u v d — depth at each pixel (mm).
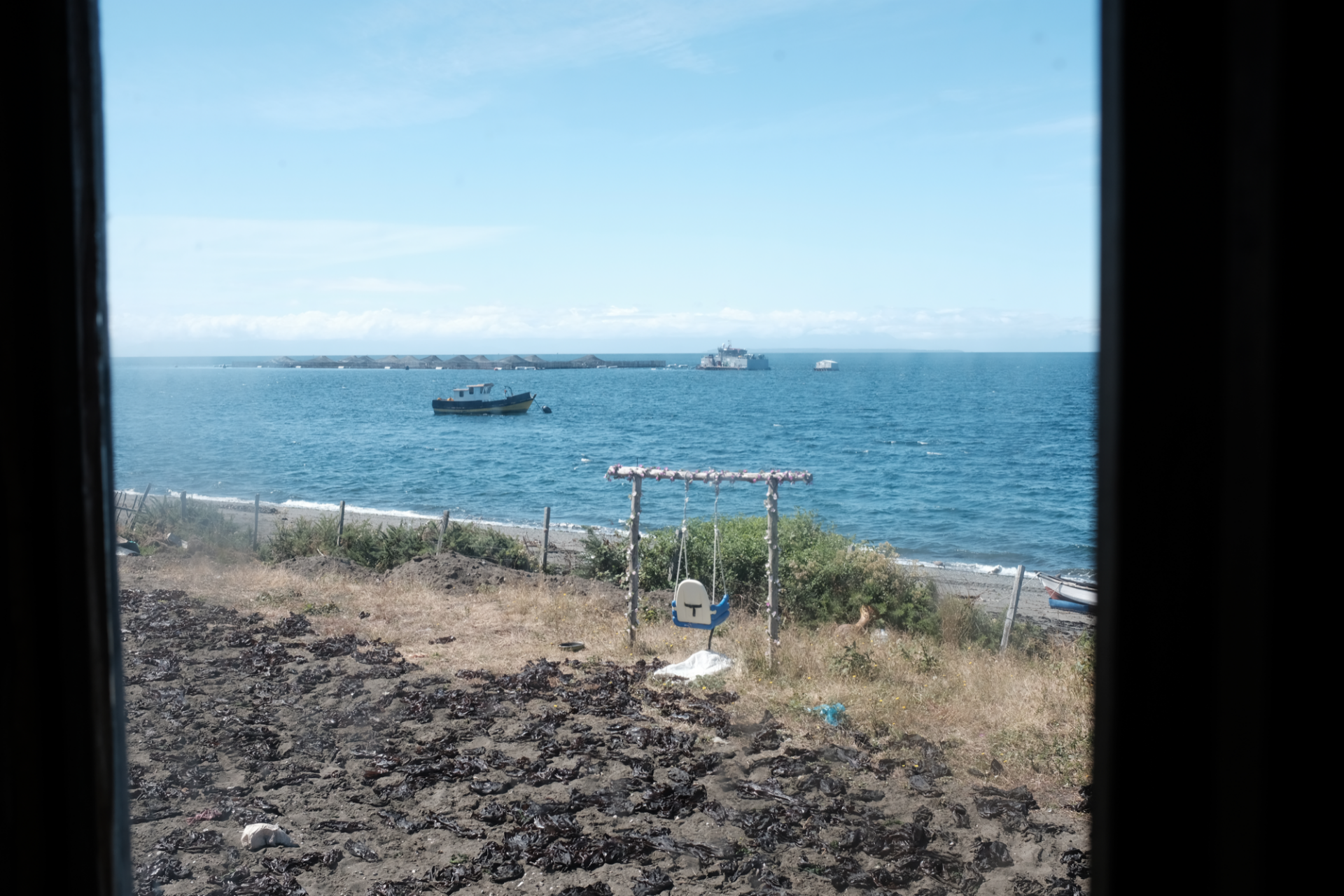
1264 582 857
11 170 1082
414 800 7094
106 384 1241
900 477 56688
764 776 7887
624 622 14375
